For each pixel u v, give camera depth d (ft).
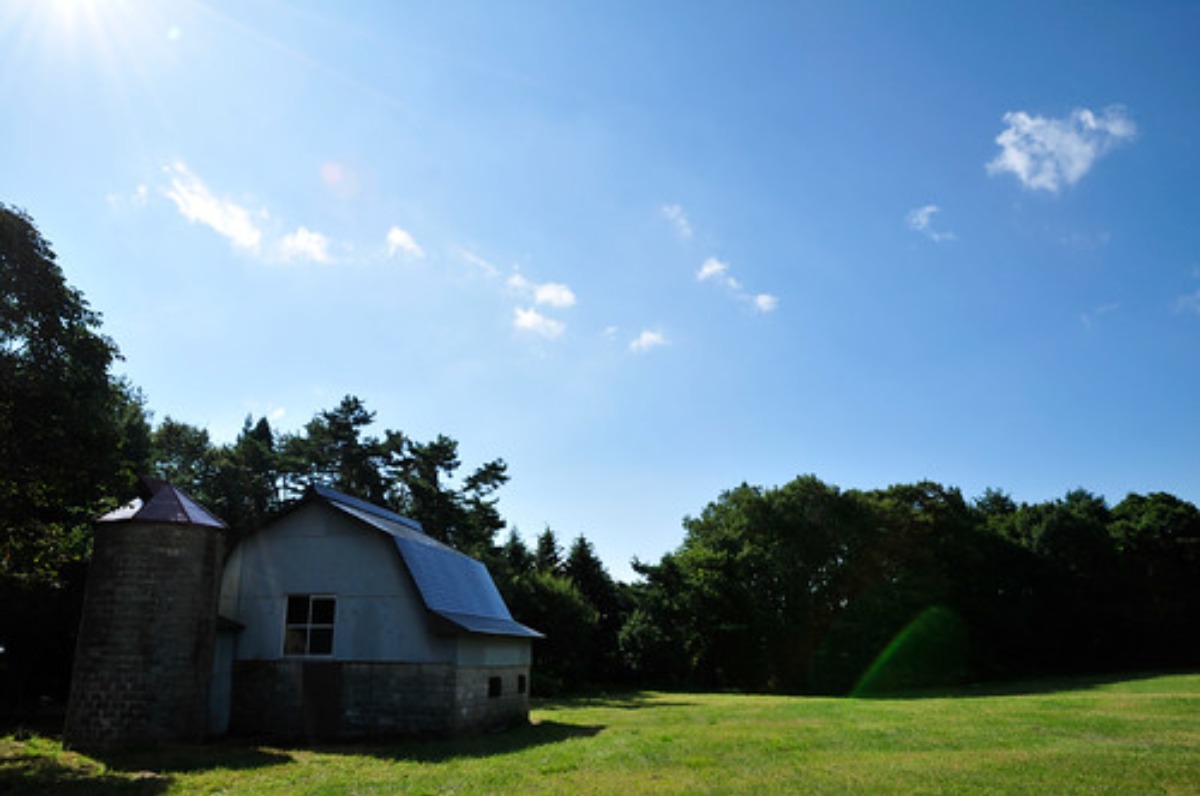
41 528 77.00
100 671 56.39
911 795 33.83
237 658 69.05
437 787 38.27
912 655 183.01
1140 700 90.48
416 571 68.90
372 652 67.21
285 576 70.44
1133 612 208.95
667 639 201.36
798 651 185.98
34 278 65.21
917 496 204.44
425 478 179.11
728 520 209.36
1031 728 62.08
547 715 93.56
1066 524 213.25
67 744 55.62
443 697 65.16
